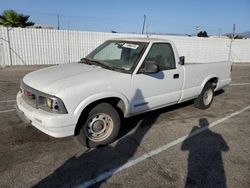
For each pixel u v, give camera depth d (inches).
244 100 304.3
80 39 624.4
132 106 172.6
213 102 289.3
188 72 216.2
